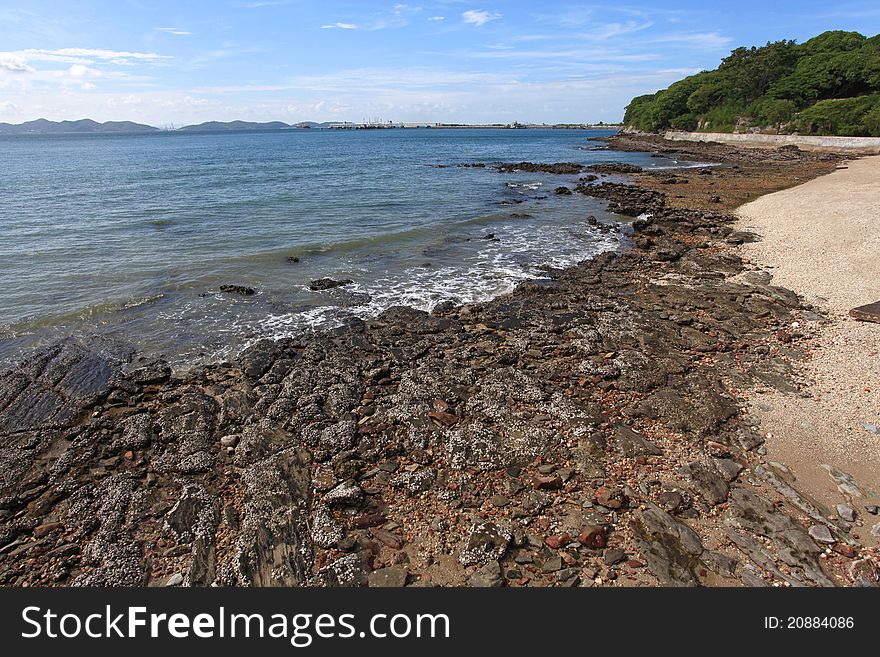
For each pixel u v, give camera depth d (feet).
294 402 35.76
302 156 271.28
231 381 39.29
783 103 264.93
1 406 35.96
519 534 24.77
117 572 23.04
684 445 31.24
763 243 75.25
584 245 80.64
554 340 45.50
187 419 33.96
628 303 54.49
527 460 29.73
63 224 90.99
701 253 72.74
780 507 26.18
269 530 24.98
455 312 53.26
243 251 75.31
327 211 106.01
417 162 228.22
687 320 48.83
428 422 33.27
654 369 39.81
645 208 102.99
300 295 58.75
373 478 28.76
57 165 220.02
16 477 28.94
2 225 89.30
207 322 51.08
